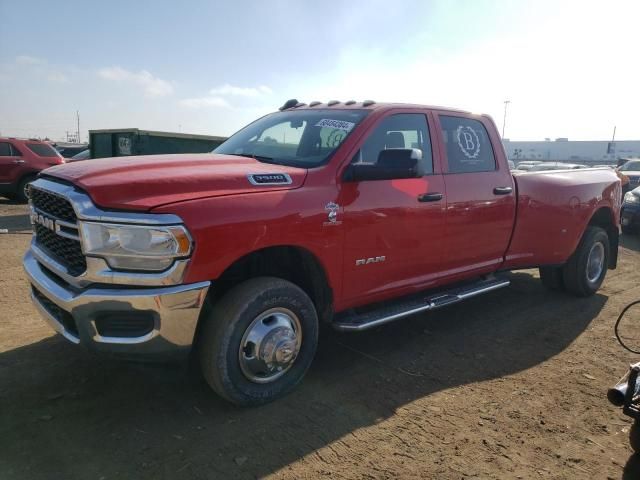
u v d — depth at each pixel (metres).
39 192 3.41
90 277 2.89
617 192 6.44
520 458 2.96
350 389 3.71
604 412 3.50
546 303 5.96
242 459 2.85
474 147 4.85
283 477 2.72
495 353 4.46
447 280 4.65
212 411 3.33
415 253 4.22
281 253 3.72
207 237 2.95
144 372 3.80
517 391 3.77
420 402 3.56
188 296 2.93
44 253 3.42
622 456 3.02
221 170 3.32
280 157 4.02
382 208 3.88
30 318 4.86
